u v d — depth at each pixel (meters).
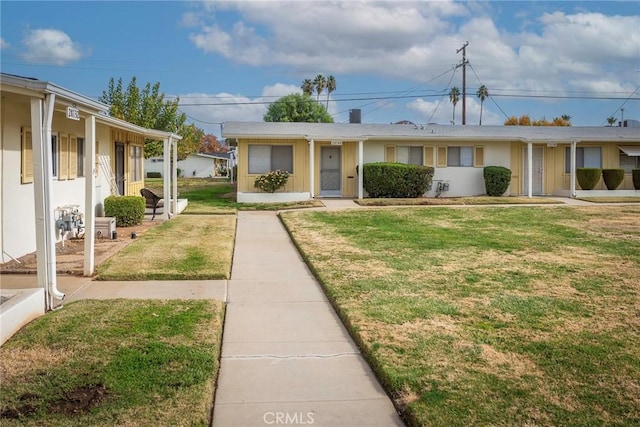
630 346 4.76
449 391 3.83
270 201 20.30
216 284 7.32
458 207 18.08
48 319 5.44
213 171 57.84
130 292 6.75
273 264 8.84
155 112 28.52
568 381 4.01
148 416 3.48
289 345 5.00
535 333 5.11
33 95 5.82
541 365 4.32
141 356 4.46
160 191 25.95
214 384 4.11
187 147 33.41
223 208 18.03
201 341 4.86
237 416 3.62
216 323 5.41
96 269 7.85
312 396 3.94
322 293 6.93
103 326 5.23
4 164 8.12
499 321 5.48
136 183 17.81
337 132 22.08
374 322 5.42
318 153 21.91
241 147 21.16
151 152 29.16
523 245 10.37
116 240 10.85
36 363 4.30
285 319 5.81
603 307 6.01
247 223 14.57
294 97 55.06
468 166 22.86
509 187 23.14
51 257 5.90
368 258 8.93
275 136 20.83
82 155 12.16
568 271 7.95
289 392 4.00
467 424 3.37
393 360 4.41
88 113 7.33
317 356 4.73
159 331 5.11
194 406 3.62
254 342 5.08
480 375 4.11
